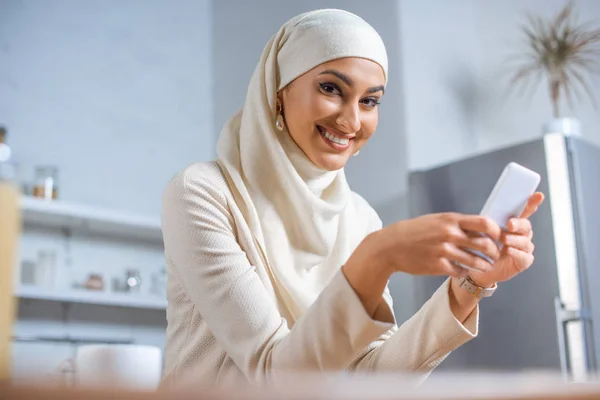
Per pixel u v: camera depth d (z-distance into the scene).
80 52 3.99
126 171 4.04
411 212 3.48
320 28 1.42
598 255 3.13
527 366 3.07
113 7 4.18
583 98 3.82
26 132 3.70
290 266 1.43
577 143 3.18
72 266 3.63
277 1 4.18
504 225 1.07
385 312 1.01
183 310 1.31
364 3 3.79
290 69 1.44
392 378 0.41
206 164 1.41
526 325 3.11
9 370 0.36
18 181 3.59
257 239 1.37
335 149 1.44
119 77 4.12
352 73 1.40
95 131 3.96
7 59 3.71
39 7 3.88
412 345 1.24
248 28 4.36
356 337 1.00
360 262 0.99
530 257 1.12
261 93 1.47
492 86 4.01
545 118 3.82
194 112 4.43
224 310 1.21
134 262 3.88
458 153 3.80
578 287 3.02
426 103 3.68
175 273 1.33
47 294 3.28
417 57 3.69
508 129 3.93
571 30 3.76
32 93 3.76
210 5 4.64
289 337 1.06
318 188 1.50
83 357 0.85
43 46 3.85
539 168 3.17
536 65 3.78
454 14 3.98
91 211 3.43
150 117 4.21
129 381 0.34
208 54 4.57
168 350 1.34
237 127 1.54
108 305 3.71
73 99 3.91
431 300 1.25
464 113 3.88
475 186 3.30
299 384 0.36
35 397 0.33
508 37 3.99
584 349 2.97
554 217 3.11
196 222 1.27
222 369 1.25
